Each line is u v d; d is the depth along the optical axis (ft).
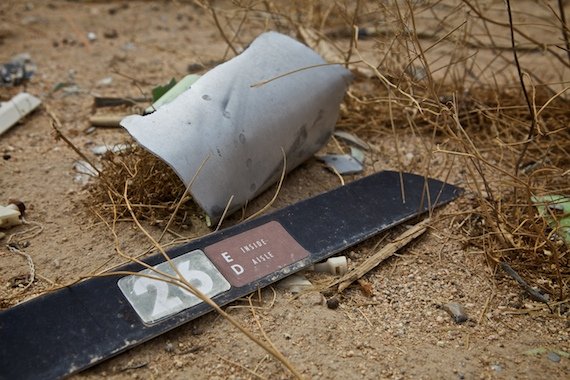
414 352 1.98
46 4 3.66
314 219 2.24
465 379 1.93
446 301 2.10
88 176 2.42
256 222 2.21
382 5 2.46
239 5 2.71
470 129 2.65
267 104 2.26
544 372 1.94
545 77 2.90
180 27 3.46
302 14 3.05
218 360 1.95
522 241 2.21
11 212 2.23
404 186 2.38
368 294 2.10
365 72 2.88
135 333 1.95
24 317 1.96
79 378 1.90
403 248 2.23
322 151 2.56
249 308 2.04
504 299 2.10
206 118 2.18
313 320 2.03
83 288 2.02
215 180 2.16
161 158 2.10
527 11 3.50
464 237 2.26
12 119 2.63
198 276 2.06
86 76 2.95
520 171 2.48
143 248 2.18
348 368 1.94
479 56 3.09
